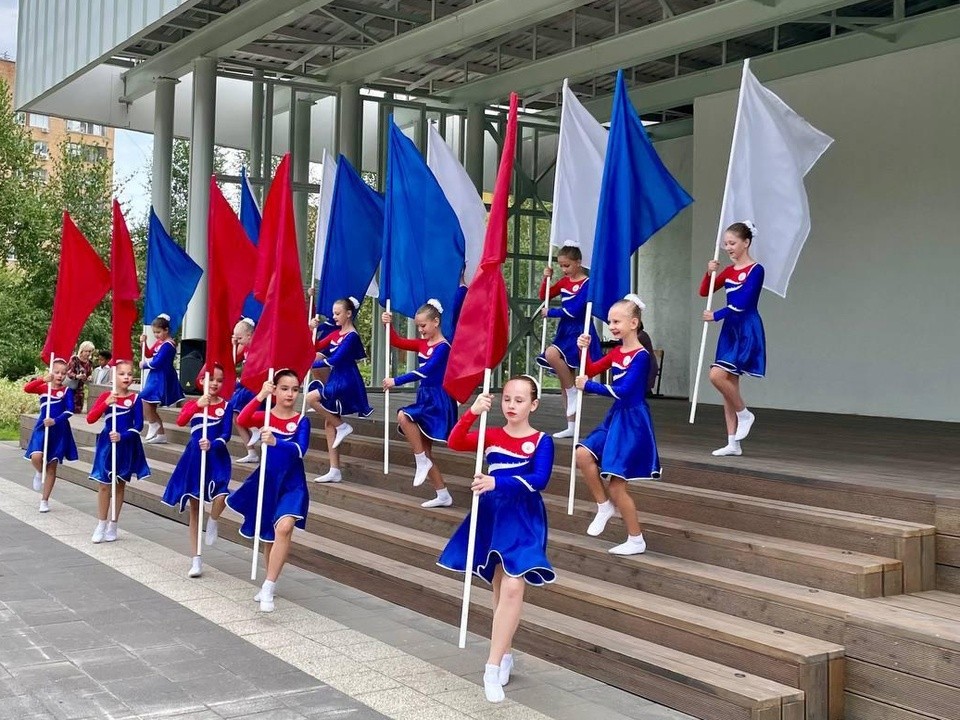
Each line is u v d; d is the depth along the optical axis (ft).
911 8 40.24
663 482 21.81
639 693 15.46
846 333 40.81
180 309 29.43
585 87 53.42
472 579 20.65
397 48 44.91
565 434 27.14
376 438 31.55
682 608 16.81
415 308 25.91
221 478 23.47
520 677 16.34
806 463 22.08
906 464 22.26
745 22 36.01
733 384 23.13
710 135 47.21
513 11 37.19
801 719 14.14
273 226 23.04
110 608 20.36
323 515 25.99
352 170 28.96
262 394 20.27
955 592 16.48
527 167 57.26
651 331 55.88
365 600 21.68
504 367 55.83
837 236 41.32
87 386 54.24
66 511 32.91
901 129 39.09
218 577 23.54
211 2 42.96
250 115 54.80
